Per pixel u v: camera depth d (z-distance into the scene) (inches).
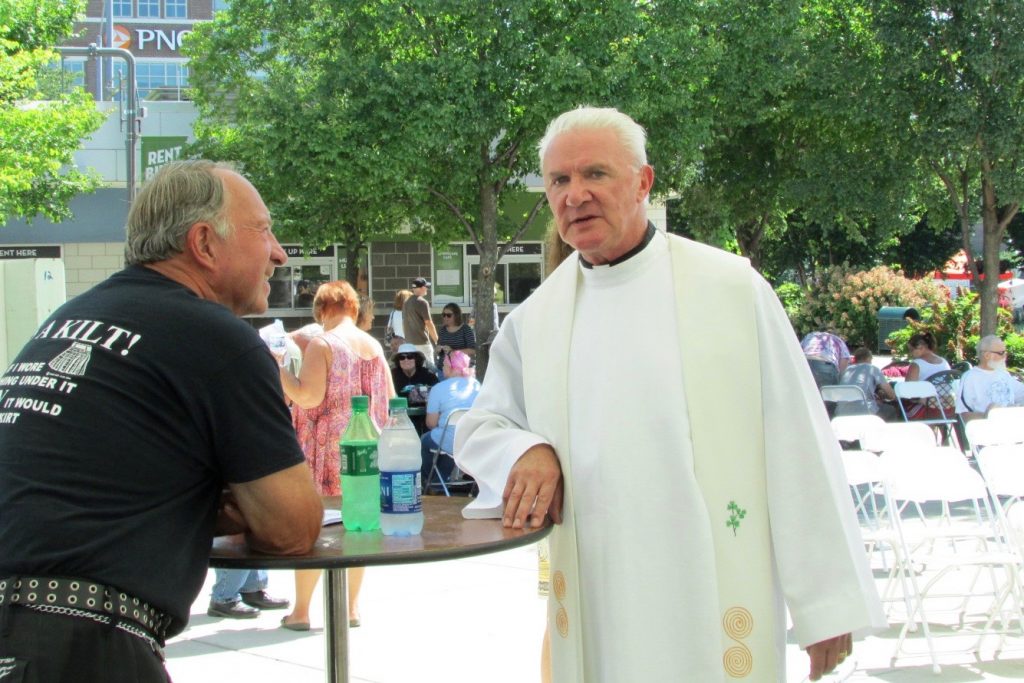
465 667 207.8
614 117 103.1
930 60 689.0
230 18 824.3
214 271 94.1
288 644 224.7
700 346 101.1
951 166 755.4
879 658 213.5
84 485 82.4
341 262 999.6
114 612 80.4
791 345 102.9
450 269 1012.5
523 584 271.9
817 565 97.0
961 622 236.1
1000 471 230.4
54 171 767.7
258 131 757.9
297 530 88.7
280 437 88.6
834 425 294.8
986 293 704.4
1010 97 679.7
